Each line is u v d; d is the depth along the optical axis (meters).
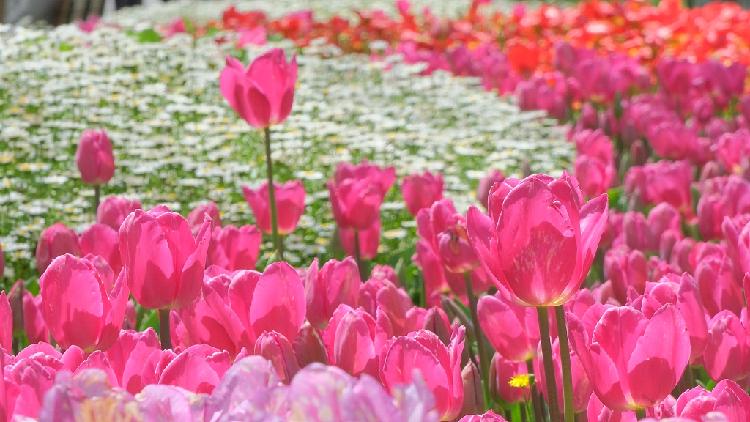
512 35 18.80
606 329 2.41
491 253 2.36
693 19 17.16
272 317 2.72
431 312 3.10
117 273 3.76
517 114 11.55
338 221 4.82
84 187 8.52
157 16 25.75
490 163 10.30
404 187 5.14
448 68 14.10
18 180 8.42
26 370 2.04
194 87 11.15
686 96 11.18
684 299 2.88
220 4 28.27
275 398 1.48
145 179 8.64
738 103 12.05
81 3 20.94
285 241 7.43
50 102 10.01
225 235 4.02
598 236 2.34
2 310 2.71
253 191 5.27
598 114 11.66
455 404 2.39
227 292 2.79
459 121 11.74
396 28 17.30
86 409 1.48
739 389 2.16
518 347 3.01
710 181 6.06
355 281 3.10
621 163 8.98
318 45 14.59
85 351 2.77
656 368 2.36
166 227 2.84
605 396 2.43
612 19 17.17
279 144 9.43
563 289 2.33
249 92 4.78
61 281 2.73
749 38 15.38
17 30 12.02
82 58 11.47
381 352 2.49
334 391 1.39
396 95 12.50
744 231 3.09
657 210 5.00
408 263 6.03
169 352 2.35
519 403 3.23
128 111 10.30
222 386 1.58
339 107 11.27
